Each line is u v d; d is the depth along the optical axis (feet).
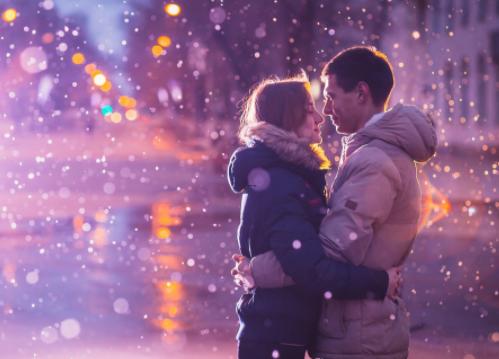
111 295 33.55
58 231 52.24
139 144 160.56
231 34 103.35
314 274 13.20
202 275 37.78
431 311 30.58
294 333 13.61
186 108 157.28
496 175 86.94
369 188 13.44
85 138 173.58
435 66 136.98
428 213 53.88
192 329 28.48
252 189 13.66
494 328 28.22
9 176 97.25
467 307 31.17
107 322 29.35
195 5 119.96
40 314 30.40
